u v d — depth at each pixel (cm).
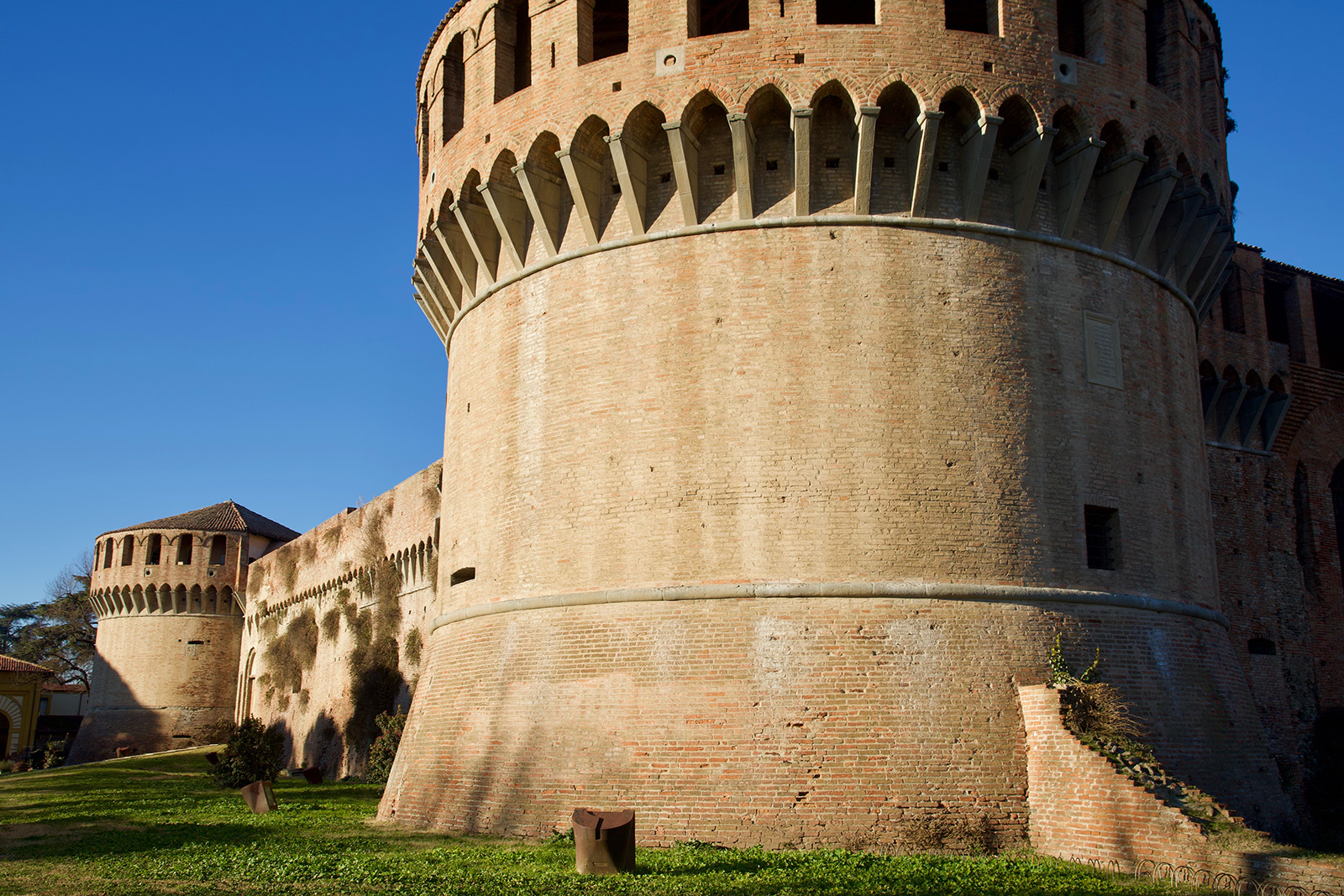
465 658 2625
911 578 2222
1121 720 2142
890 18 2414
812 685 2142
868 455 2278
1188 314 2859
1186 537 2591
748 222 2428
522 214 2759
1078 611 2300
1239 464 3547
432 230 3006
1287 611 3488
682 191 2448
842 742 2097
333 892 1616
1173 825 1792
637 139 2516
